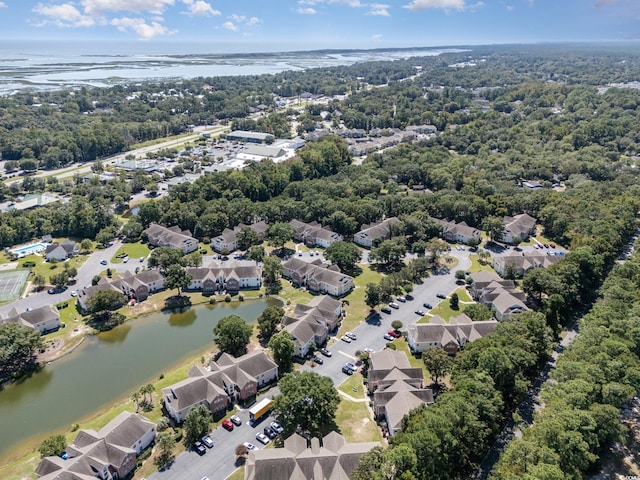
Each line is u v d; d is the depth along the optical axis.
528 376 118.94
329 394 101.44
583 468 84.94
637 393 111.94
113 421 99.88
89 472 86.94
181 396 105.06
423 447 81.81
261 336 139.12
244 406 110.44
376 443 93.31
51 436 103.38
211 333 144.38
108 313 153.12
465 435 88.94
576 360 109.81
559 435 84.06
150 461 94.69
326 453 88.19
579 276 154.25
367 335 138.62
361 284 171.50
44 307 146.00
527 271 173.00
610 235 182.38
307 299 161.88
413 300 159.38
